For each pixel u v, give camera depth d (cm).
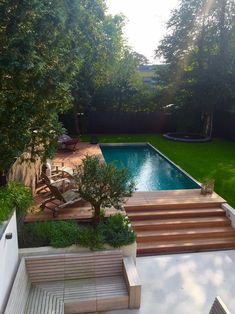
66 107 687
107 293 510
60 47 628
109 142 1833
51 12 525
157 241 732
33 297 494
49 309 463
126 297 505
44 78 554
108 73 1938
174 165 1322
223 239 746
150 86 2248
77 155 1452
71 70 645
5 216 457
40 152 634
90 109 2064
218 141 1864
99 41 1277
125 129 2155
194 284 583
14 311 413
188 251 712
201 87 1888
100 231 586
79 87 1762
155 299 539
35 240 585
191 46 1967
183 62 2000
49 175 1000
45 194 895
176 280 594
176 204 830
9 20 494
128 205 817
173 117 2156
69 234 575
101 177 595
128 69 2086
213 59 1825
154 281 590
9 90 546
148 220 789
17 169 747
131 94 2100
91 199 616
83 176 610
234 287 575
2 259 412
